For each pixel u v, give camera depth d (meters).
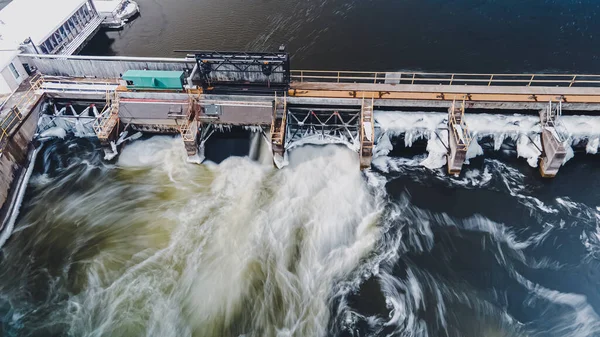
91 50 47.69
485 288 26.12
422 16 49.72
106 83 36.81
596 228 29.20
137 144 35.84
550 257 27.69
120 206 31.41
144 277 26.89
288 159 34.25
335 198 31.59
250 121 34.38
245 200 31.58
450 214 30.38
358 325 24.45
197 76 35.03
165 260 27.81
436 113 34.09
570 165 33.38
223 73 34.06
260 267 27.39
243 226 29.77
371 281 26.58
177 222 30.14
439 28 47.62
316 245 28.66
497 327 24.33
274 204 31.25
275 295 25.97
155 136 36.41
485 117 33.81
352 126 34.47
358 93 34.53
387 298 25.69
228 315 25.08
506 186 32.16
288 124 34.97
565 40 45.22
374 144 34.22
